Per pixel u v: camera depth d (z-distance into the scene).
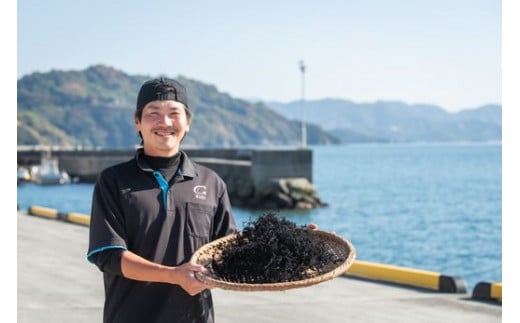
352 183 71.81
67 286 9.62
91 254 3.44
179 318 3.51
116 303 3.53
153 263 3.32
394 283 10.05
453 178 79.88
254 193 43.44
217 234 3.68
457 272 23.84
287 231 3.44
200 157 55.28
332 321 7.85
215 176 3.72
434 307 8.55
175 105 3.56
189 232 3.54
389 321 7.86
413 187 65.69
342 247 3.55
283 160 43.53
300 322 7.80
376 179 78.88
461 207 47.16
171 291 3.50
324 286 9.82
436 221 39.47
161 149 3.55
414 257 27.16
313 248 3.39
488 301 8.89
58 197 56.84
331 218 40.47
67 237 14.36
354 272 10.71
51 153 78.56
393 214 42.97
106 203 3.48
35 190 63.59
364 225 37.72
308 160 44.09
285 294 9.31
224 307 8.54
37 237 14.29
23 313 8.09
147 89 3.57
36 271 10.66
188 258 3.53
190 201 3.57
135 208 3.49
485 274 23.41
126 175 3.55
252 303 8.77
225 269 3.37
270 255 3.34
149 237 3.49
